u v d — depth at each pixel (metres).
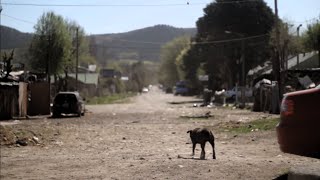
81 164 13.07
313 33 59.16
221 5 76.81
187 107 54.78
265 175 10.40
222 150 16.08
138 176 10.76
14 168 12.63
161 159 13.62
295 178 8.14
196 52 93.12
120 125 28.92
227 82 79.88
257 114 35.97
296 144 7.82
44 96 42.75
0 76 38.41
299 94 7.90
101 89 111.94
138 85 190.25
